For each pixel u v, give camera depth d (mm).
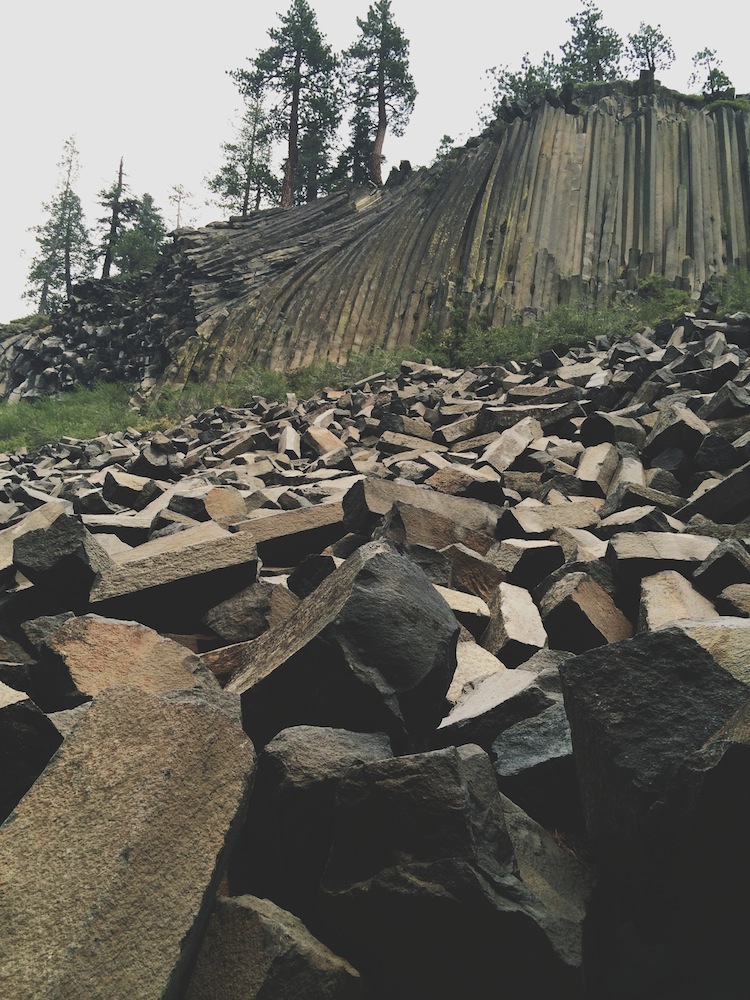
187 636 4824
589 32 49344
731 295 22500
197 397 26828
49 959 2109
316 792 2742
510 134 36031
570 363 17109
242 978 2318
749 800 2355
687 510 6973
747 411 9625
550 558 5688
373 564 3463
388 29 50000
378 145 50469
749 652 2812
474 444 11352
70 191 63375
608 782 2723
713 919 2510
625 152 33781
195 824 2510
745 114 34062
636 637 2875
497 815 2648
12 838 2369
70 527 4859
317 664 3311
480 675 4348
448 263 33156
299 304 34719
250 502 8359
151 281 44219
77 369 43281
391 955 2459
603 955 2635
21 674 4074
